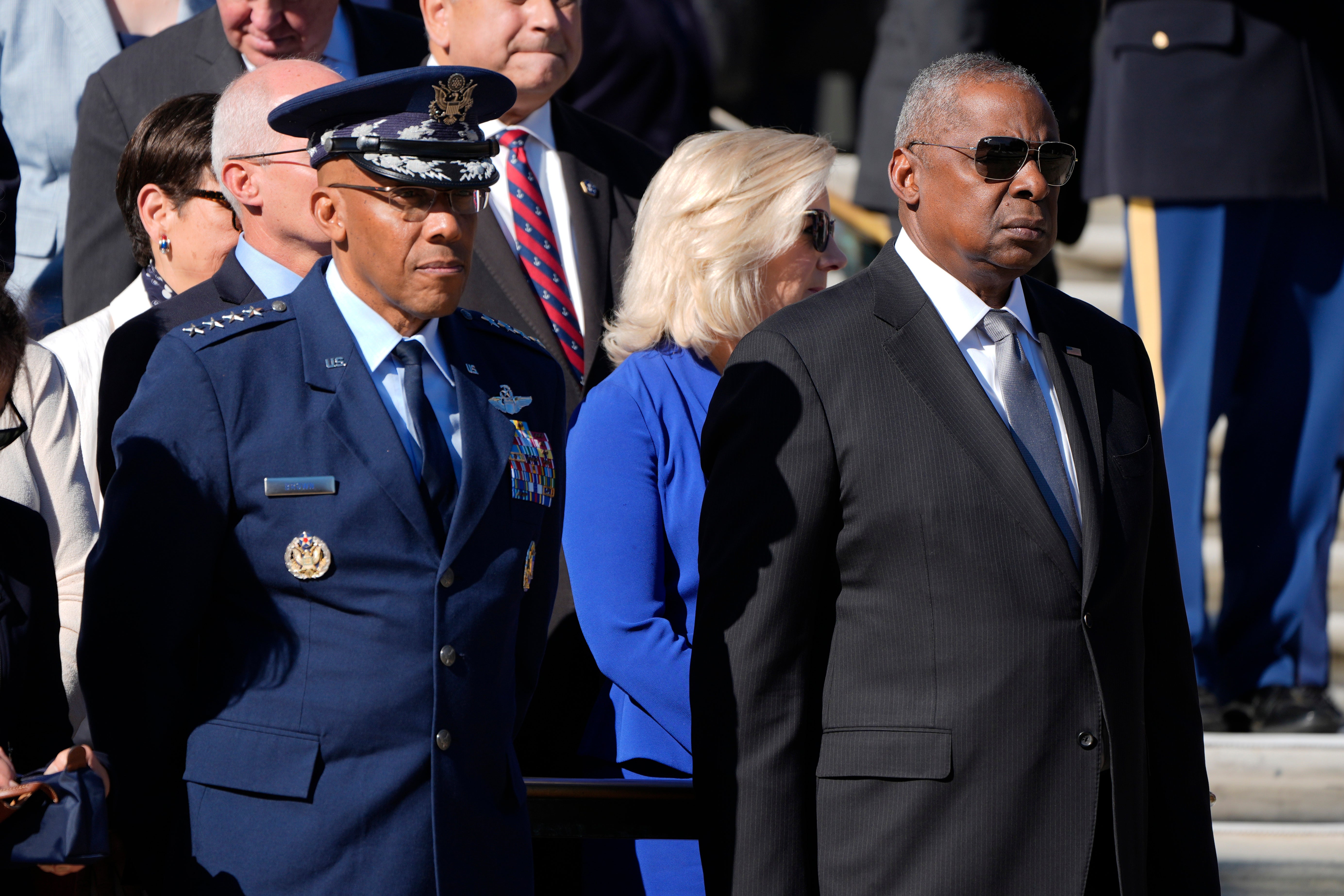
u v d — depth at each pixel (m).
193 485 7.71
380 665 7.71
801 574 8.52
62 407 10.25
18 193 15.28
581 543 10.24
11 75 15.22
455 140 7.91
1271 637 16.45
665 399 10.65
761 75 30.83
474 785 7.91
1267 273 16.70
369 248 7.91
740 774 8.38
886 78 19.77
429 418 8.18
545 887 11.13
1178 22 16.33
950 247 8.90
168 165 11.27
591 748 10.85
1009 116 8.73
